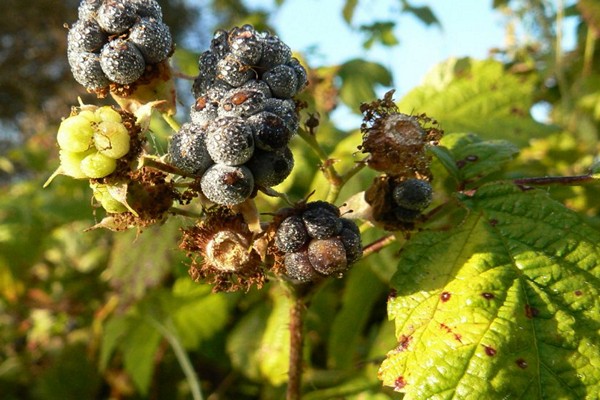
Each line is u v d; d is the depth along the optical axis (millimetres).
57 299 242
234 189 84
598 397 82
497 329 86
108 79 94
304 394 153
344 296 156
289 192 165
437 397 84
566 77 240
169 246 162
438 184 127
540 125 158
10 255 241
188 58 201
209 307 183
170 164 88
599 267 92
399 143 94
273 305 177
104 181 88
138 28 92
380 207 98
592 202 163
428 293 92
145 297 177
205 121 88
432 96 163
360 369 148
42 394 216
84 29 92
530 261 92
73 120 87
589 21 211
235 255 89
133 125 89
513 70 225
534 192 100
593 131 211
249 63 89
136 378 183
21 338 244
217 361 188
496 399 83
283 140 85
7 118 1053
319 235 87
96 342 214
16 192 285
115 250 167
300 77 93
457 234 97
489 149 118
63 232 258
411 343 88
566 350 85
